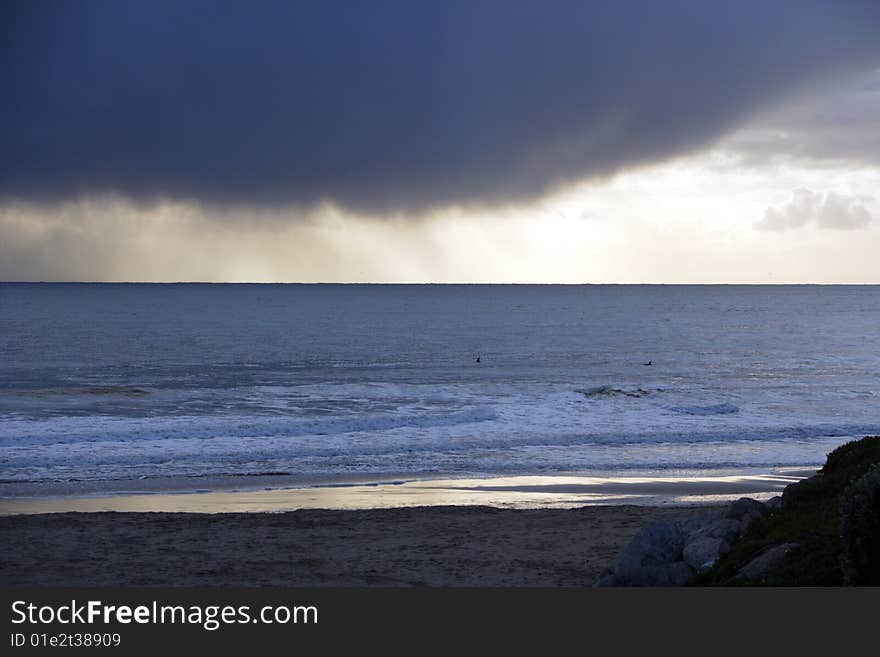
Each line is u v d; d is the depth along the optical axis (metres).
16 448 29.83
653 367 70.38
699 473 27.33
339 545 16.61
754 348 90.56
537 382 57.88
